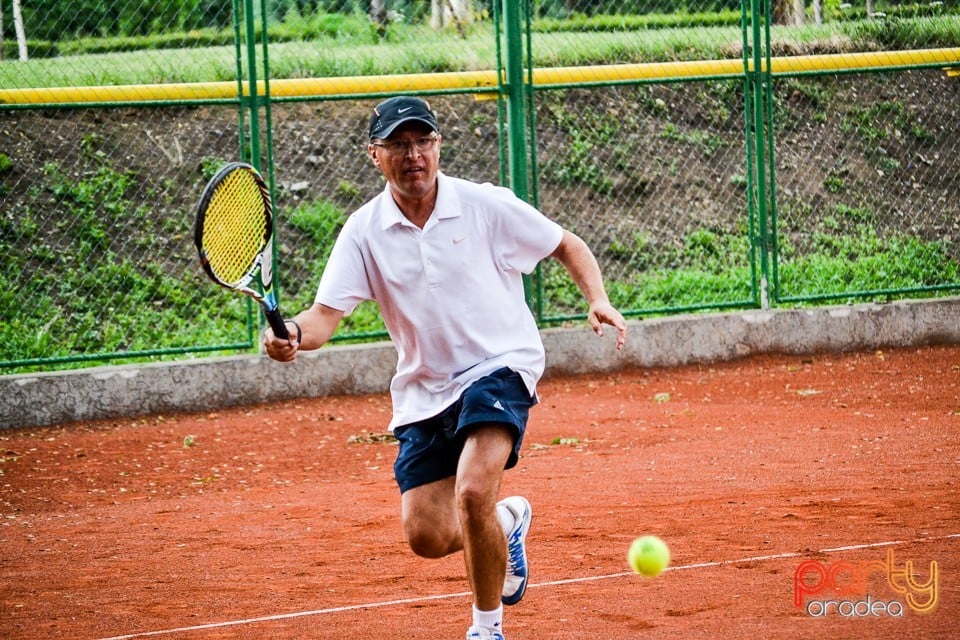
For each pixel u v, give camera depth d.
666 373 21.42
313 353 20.31
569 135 28.42
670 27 26.00
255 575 9.71
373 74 24.84
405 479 7.46
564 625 7.86
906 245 26.58
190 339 22.34
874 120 29.84
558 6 25.98
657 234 27.00
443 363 7.36
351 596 8.92
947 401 17.69
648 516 11.09
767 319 22.28
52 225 24.30
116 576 9.88
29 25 25.08
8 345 21.50
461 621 8.11
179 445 16.86
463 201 7.34
